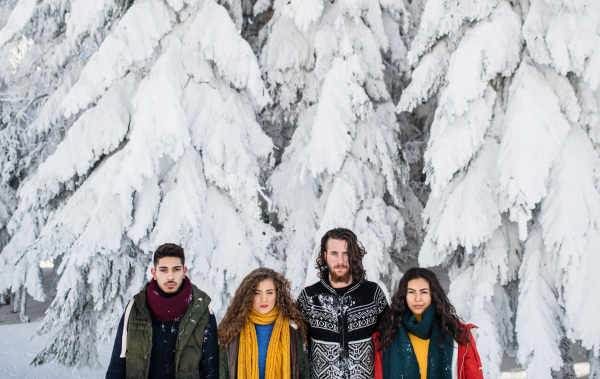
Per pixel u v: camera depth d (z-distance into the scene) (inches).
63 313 199.9
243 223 231.5
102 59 191.5
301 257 242.7
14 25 203.5
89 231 195.2
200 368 91.3
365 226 227.6
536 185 167.9
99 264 209.2
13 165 391.2
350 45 227.8
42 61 375.2
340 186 225.6
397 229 251.1
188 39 230.1
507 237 205.6
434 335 90.4
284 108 285.4
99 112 221.3
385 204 252.5
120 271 219.0
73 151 215.8
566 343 219.1
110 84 193.3
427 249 207.3
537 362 170.9
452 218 194.7
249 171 220.7
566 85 184.4
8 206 437.7
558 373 218.1
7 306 535.2
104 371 244.5
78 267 204.7
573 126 192.4
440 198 213.8
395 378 89.4
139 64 209.3
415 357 90.6
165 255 88.6
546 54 178.4
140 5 214.4
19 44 384.8
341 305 97.7
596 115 183.2
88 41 273.6
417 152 339.3
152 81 207.9
